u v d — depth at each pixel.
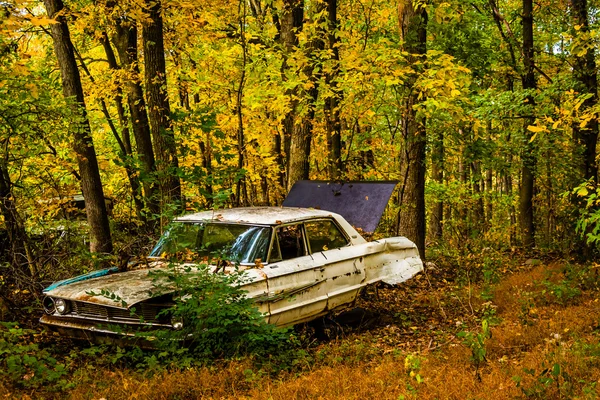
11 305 6.25
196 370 4.73
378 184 8.62
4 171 8.92
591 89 10.88
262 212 6.57
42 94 7.88
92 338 5.17
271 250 5.96
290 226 6.36
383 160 16.84
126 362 5.13
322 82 9.98
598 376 4.51
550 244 16.14
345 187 8.94
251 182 16.19
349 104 10.91
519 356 5.50
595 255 12.04
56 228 9.25
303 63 9.83
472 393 4.30
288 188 11.61
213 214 6.47
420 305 8.37
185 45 11.81
